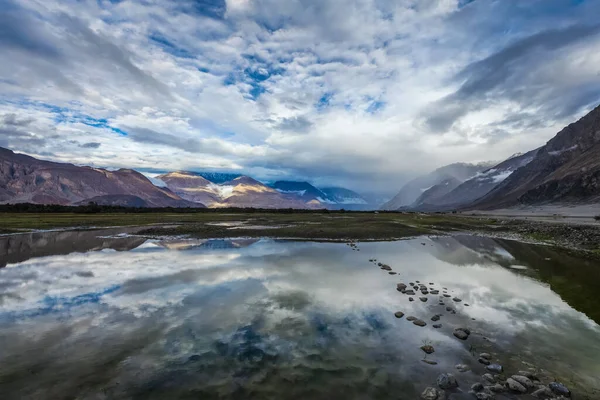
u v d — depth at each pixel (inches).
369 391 331.9
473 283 770.8
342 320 529.7
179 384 340.8
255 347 430.0
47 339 450.9
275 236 1717.5
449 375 352.5
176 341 446.3
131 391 327.0
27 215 3501.5
